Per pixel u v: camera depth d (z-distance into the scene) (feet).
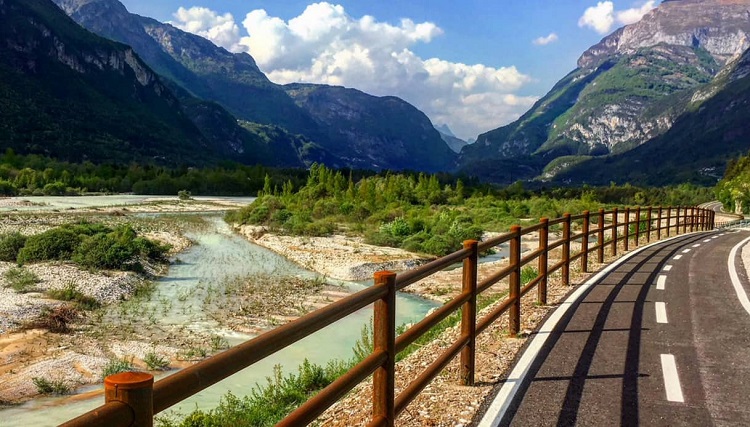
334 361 35.68
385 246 108.99
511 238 23.07
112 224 141.49
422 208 222.48
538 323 26.48
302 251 98.73
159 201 281.54
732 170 435.53
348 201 211.00
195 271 79.92
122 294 60.08
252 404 24.90
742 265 47.47
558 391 17.47
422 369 20.47
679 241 74.13
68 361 36.42
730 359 20.86
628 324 26.23
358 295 10.24
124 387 5.05
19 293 54.24
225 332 46.11
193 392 6.10
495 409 16.01
